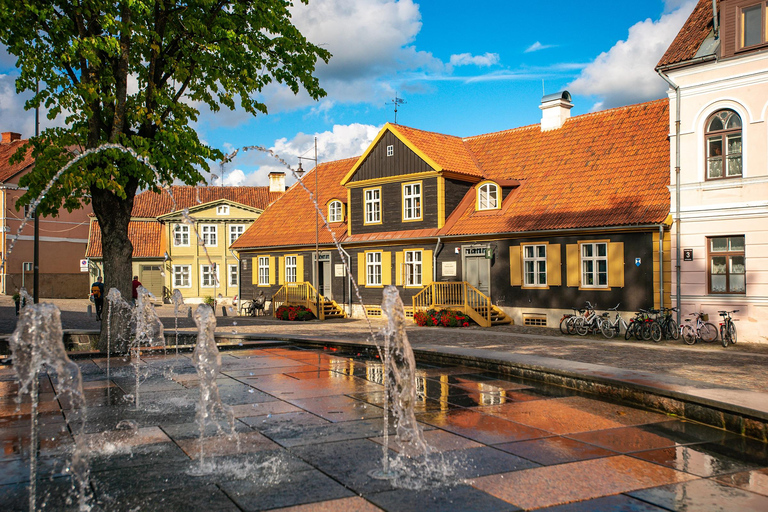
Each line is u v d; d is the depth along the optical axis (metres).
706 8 21.23
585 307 22.36
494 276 25.55
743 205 18.67
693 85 19.80
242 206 49.00
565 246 23.20
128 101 15.97
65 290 50.66
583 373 10.30
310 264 33.66
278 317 30.66
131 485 5.71
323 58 18.17
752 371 12.30
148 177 15.73
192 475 5.98
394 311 7.47
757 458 6.61
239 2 16.27
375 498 5.41
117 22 14.10
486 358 12.48
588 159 25.30
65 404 9.16
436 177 27.48
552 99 28.25
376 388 10.34
